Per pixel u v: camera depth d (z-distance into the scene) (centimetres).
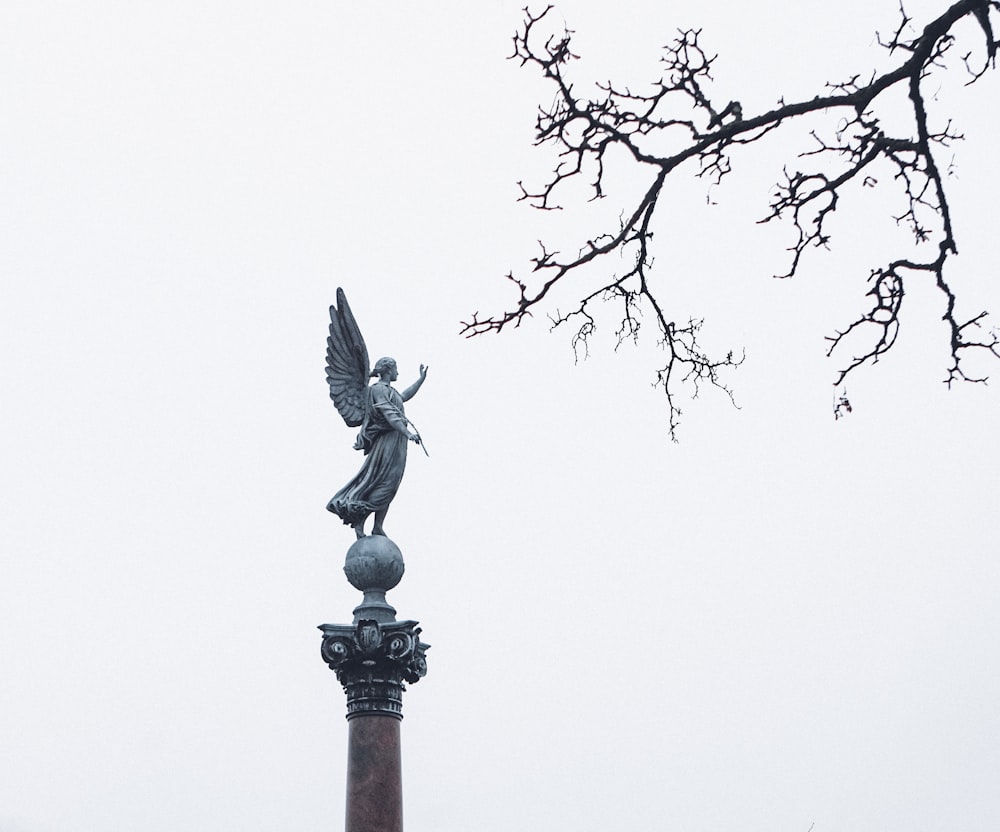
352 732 2381
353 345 2703
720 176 1229
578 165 1208
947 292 1241
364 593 2483
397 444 2595
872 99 1158
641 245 1252
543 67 1195
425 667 2494
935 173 1198
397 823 2339
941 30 1125
